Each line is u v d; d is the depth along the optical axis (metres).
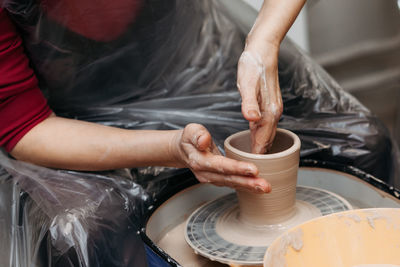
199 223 0.93
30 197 0.98
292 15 0.98
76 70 1.15
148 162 0.98
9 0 0.96
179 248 0.94
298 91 1.28
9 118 1.03
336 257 0.68
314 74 1.32
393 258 0.67
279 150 0.92
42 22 1.03
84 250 0.88
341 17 2.15
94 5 1.06
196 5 1.26
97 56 1.15
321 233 0.68
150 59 1.22
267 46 0.92
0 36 0.99
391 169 1.21
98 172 1.09
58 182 1.01
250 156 0.82
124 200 0.99
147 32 1.17
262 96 0.88
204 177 0.85
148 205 1.06
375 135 1.15
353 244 0.68
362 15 2.15
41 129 1.05
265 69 0.90
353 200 0.98
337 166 1.00
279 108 0.88
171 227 1.00
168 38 1.21
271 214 0.87
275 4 0.99
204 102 1.26
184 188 1.03
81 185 1.00
